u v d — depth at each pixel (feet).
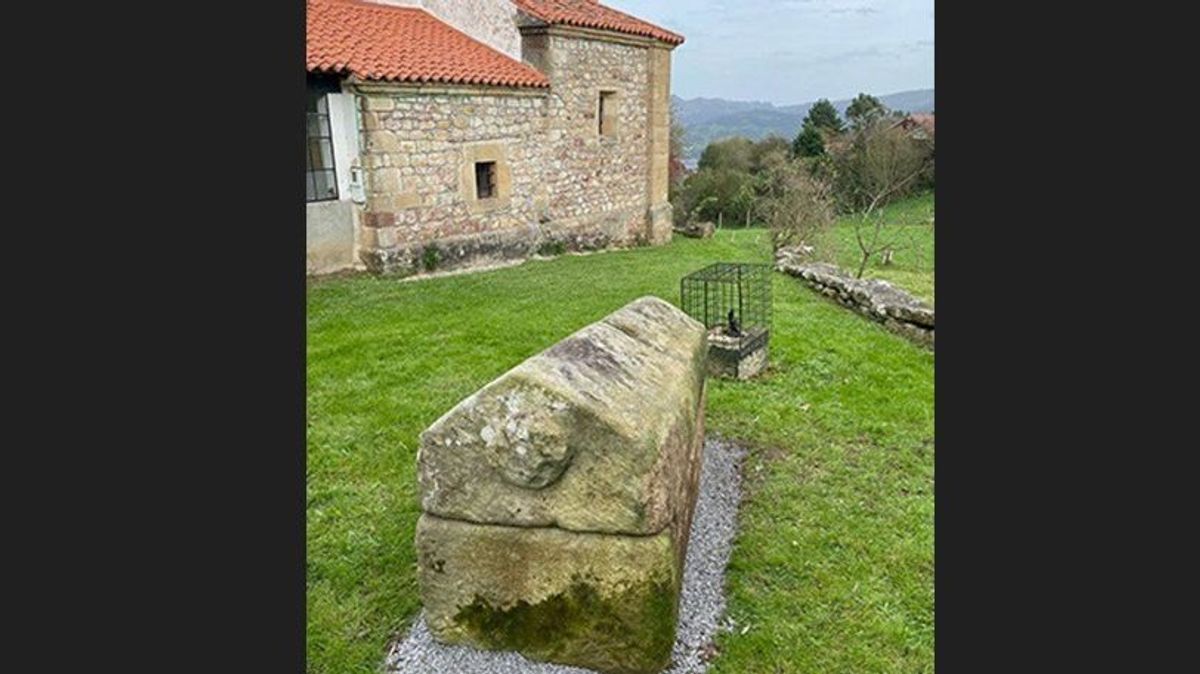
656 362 11.78
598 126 46.91
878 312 26.09
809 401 18.94
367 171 32.48
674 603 9.63
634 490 9.03
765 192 82.33
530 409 9.04
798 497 14.28
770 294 28.19
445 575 9.79
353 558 11.94
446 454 9.42
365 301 27.71
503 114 38.83
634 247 51.65
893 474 15.21
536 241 42.52
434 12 42.57
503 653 9.93
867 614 10.93
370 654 10.00
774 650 10.17
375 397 17.90
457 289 30.50
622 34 46.52
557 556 9.41
